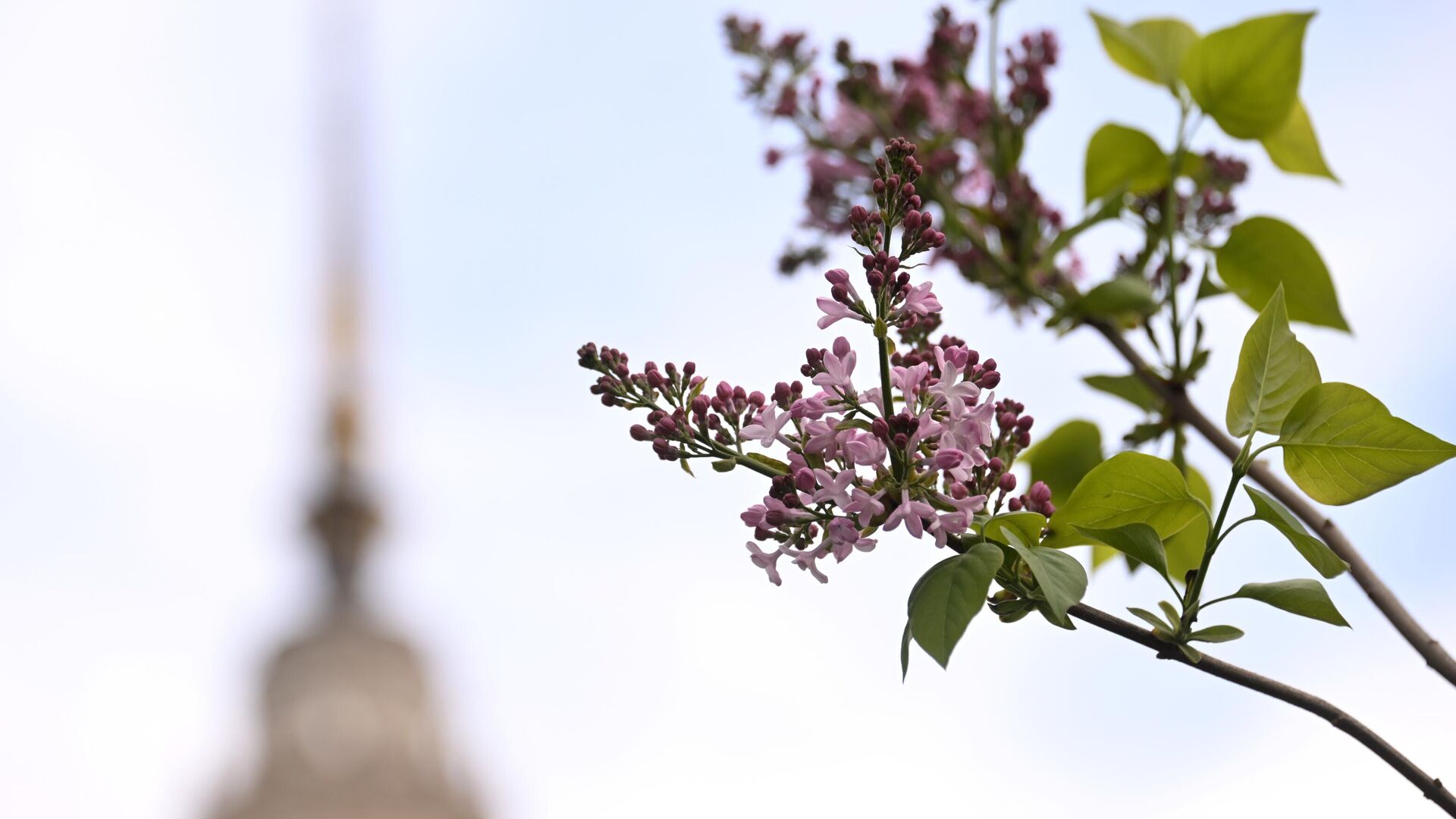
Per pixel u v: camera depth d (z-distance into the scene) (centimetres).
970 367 196
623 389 199
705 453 198
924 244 195
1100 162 229
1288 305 224
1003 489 197
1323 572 196
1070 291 230
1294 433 198
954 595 193
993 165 238
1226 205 228
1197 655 196
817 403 195
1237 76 226
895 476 195
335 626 2977
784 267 264
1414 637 205
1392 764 196
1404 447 198
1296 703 196
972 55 247
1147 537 198
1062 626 195
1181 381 222
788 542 196
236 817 2672
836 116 265
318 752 2748
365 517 3094
